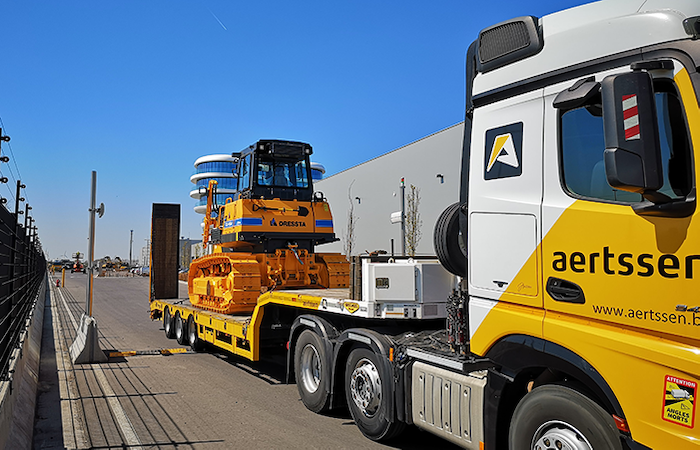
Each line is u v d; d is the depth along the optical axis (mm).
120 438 5457
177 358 10273
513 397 3760
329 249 32844
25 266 8469
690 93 2736
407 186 24719
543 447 3316
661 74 2869
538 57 3613
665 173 2795
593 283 3092
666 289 2730
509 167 3723
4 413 4371
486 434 3781
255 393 7434
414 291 5082
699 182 2641
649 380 2764
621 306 2934
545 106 3521
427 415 4473
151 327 15555
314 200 10477
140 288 36656
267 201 9938
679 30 2871
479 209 3934
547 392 3354
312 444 5285
